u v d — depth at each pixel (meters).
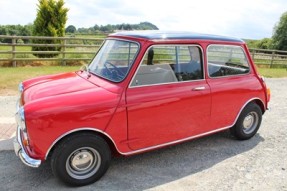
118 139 3.70
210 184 3.85
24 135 3.42
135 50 3.83
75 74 4.51
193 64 4.25
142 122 3.82
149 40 3.81
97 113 3.45
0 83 8.36
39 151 3.28
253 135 5.33
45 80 4.23
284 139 5.42
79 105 3.36
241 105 4.89
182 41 4.08
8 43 11.39
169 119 4.05
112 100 3.55
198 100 4.28
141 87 3.79
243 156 4.67
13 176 3.81
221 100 4.56
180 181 3.89
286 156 4.73
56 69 11.23
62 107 3.28
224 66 4.63
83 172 3.65
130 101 3.67
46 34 13.45
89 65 4.58
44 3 13.39
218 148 4.91
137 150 3.91
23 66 11.74
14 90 7.88
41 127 3.20
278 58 19.70
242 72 4.92
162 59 3.94
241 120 4.99
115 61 4.05
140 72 3.77
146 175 4.00
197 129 4.43
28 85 4.18
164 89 3.96
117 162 4.30
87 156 3.60
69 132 3.33
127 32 4.32
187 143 5.05
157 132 4.00
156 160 4.41
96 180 3.75
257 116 5.24
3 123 5.53
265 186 3.86
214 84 4.46
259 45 40.44
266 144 5.16
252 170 4.25
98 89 3.67
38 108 3.22
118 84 3.72
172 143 4.21
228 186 3.82
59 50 13.50
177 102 4.06
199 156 4.60
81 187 3.66
